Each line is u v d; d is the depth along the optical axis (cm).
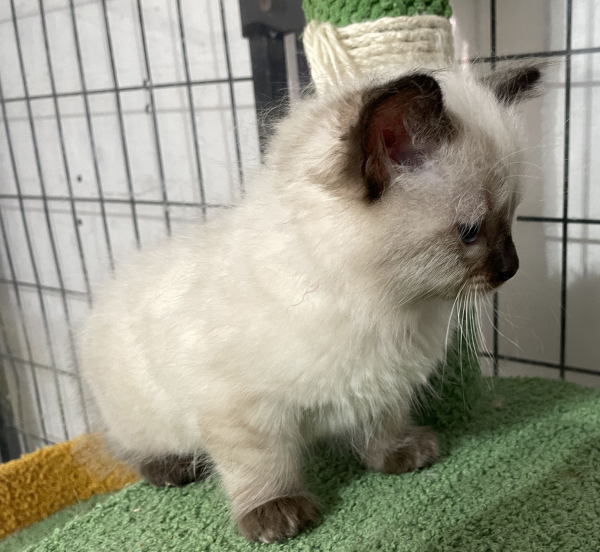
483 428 29
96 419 31
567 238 35
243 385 21
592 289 34
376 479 25
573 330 36
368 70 23
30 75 48
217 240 23
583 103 32
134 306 25
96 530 24
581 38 31
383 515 22
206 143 41
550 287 36
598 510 21
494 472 25
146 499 26
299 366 20
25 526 32
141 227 46
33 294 54
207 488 26
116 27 42
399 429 26
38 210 51
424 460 26
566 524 20
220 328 21
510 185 19
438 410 29
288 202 19
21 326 55
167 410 25
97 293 29
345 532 22
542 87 26
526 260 36
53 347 53
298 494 23
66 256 51
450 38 26
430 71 18
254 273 20
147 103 43
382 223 18
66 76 46
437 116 17
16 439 55
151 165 44
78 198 49
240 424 22
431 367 24
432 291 20
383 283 19
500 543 20
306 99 21
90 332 28
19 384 55
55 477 33
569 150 33
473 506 22
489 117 19
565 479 23
